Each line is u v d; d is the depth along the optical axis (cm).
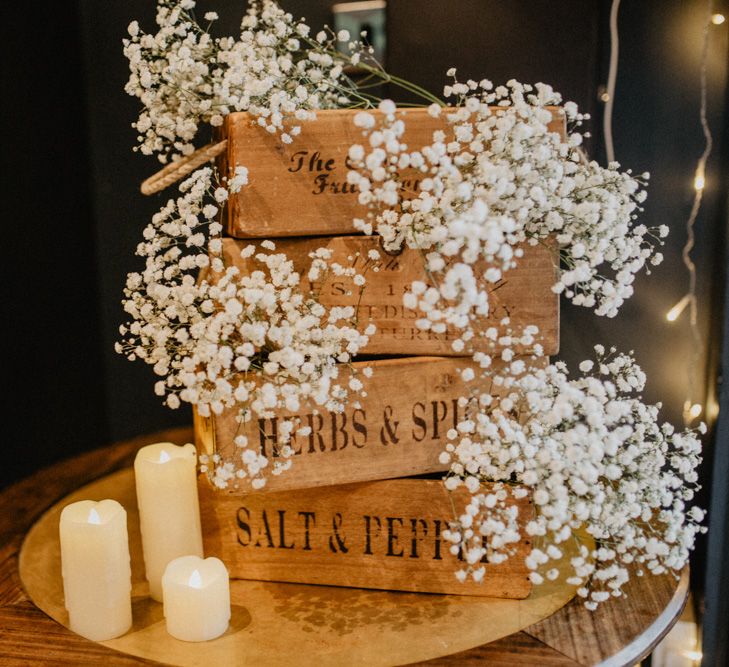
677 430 140
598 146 136
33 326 170
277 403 98
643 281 137
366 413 104
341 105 129
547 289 103
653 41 130
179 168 99
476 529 105
